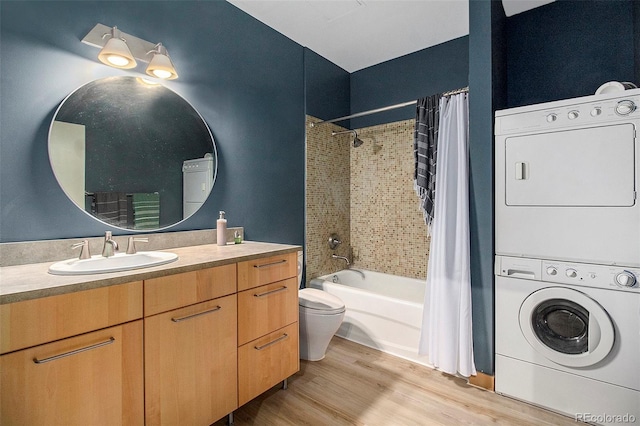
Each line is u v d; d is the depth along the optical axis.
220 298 1.45
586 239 1.63
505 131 1.88
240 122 2.33
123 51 1.54
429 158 2.27
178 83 1.96
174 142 1.93
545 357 1.73
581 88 2.28
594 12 2.24
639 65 1.95
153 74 1.79
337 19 2.50
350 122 3.48
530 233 1.79
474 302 1.98
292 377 2.04
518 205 1.83
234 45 2.30
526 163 1.81
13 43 1.36
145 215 1.80
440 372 2.12
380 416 1.65
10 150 1.35
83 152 1.57
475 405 1.76
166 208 1.89
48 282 1.03
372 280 3.24
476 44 2.00
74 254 1.50
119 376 1.12
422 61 2.99
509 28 2.58
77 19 1.54
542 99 2.43
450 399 1.82
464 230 1.98
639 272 1.50
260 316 1.65
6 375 0.89
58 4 1.48
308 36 2.75
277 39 2.66
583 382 1.62
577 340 1.69
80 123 1.56
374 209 3.33
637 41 1.98
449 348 2.00
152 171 1.83
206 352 1.39
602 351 1.56
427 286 2.17
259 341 1.64
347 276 3.26
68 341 1.00
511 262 1.84
